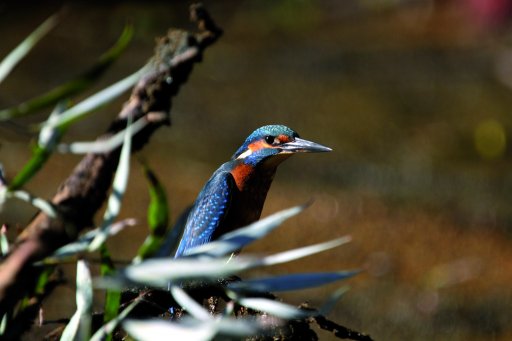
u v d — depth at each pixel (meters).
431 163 16.86
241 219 7.76
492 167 16.86
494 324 11.45
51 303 10.29
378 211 14.76
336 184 15.74
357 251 13.38
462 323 11.48
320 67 21.31
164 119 4.25
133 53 21.20
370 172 16.36
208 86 19.92
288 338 4.25
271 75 20.77
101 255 3.84
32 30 21.75
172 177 15.41
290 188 15.36
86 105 3.74
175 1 23.44
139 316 4.73
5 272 3.49
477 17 23.38
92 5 23.05
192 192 14.88
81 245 3.76
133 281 3.30
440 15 24.36
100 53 21.06
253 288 3.79
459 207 15.20
